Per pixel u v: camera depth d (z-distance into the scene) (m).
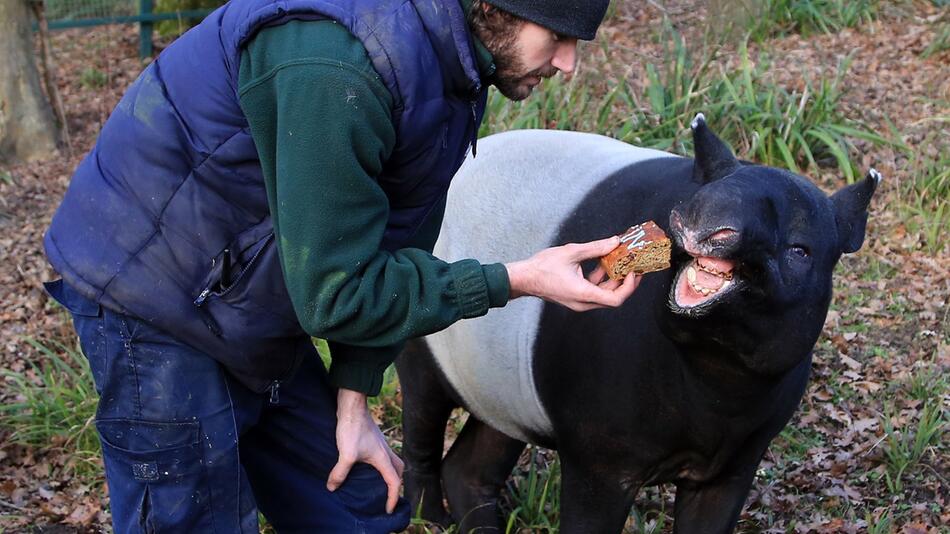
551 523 3.84
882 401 4.53
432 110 2.16
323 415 2.71
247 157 2.24
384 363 2.62
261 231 2.30
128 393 2.38
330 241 2.09
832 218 2.54
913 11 9.15
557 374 2.94
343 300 2.14
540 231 3.10
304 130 2.05
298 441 2.69
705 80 7.04
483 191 3.31
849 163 6.41
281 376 2.48
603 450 2.91
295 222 2.09
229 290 2.31
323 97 2.04
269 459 2.71
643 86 7.25
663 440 2.82
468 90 2.22
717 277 2.31
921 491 3.95
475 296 2.22
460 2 2.13
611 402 2.82
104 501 4.18
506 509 3.98
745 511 3.86
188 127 2.25
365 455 2.66
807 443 4.29
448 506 3.91
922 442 4.07
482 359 3.21
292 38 2.09
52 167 8.13
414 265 2.21
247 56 2.16
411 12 2.11
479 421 3.82
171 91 2.27
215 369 2.40
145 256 2.30
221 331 2.35
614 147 3.27
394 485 2.69
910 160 6.50
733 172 2.45
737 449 2.85
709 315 2.37
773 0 8.95
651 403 2.76
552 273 2.26
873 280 5.52
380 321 2.18
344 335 2.21
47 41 8.51
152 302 2.31
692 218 2.24
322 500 2.71
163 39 10.87
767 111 6.68
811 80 7.75
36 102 8.30
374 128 2.09
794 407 2.92
